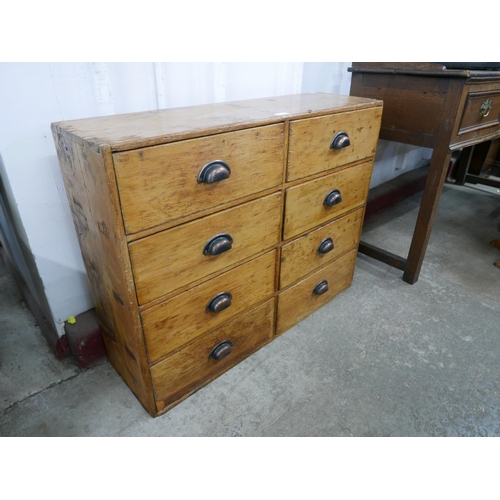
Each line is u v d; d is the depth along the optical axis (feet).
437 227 7.54
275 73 5.07
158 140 2.62
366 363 4.43
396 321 5.08
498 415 3.83
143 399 3.78
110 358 4.36
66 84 3.40
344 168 4.34
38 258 3.82
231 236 3.46
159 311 3.24
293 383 4.17
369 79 5.17
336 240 4.86
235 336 4.15
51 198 3.67
